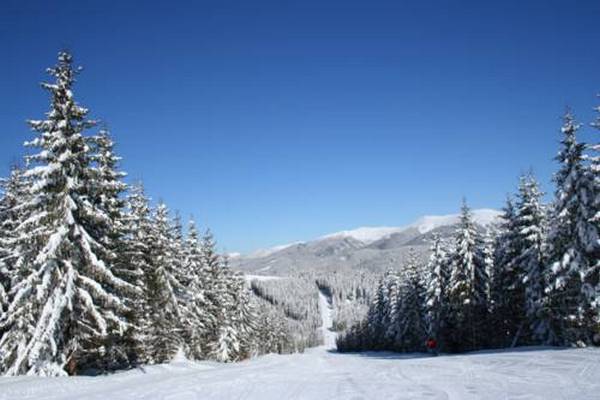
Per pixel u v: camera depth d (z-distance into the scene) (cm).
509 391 1224
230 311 5703
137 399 1359
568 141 3158
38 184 2262
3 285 2858
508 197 4453
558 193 3203
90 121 2394
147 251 3859
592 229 3052
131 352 3119
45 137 2338
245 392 1479
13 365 2208
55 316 2186
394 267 8319
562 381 1355
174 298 3916
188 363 3566
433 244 5578
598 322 2961
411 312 6456
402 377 1773
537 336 3734
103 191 2473
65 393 1526
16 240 2284
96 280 2408
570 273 3098
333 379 1836
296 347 15338
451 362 2384
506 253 4344
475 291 4703
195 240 5066
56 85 2334
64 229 2256
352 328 12675
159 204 4125
